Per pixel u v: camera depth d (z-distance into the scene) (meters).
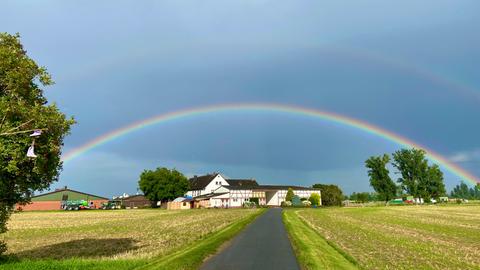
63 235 34.25
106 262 17.31
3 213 17.53
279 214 64.94
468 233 33.59
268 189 151.88
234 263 17.61
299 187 163.12
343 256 20.44
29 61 17.69
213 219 51.62
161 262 17.39
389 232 33.91
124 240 28.70
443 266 17.80
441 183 155.00
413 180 155.75
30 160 17.23
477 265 18.11
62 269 15.98
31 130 16.61
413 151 155.75
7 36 18.19
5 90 17.48
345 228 37.66
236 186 160.50
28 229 41.84
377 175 158.75
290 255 19.95
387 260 19.03
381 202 157.62
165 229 37.28
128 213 86.88
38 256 21.34
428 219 53.25
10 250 24.27
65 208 133.12
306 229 36.16
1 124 16.39
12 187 17.66
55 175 18.81
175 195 145.50
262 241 26.22
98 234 34.28
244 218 52.69
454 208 97.50
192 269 15.90
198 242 25.88
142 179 144.88
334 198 152.38
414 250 22.66
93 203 158.75
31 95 17.94
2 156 16.20
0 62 16.81
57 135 18.14
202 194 161.50
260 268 16.45
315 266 16.70
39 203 148.00
